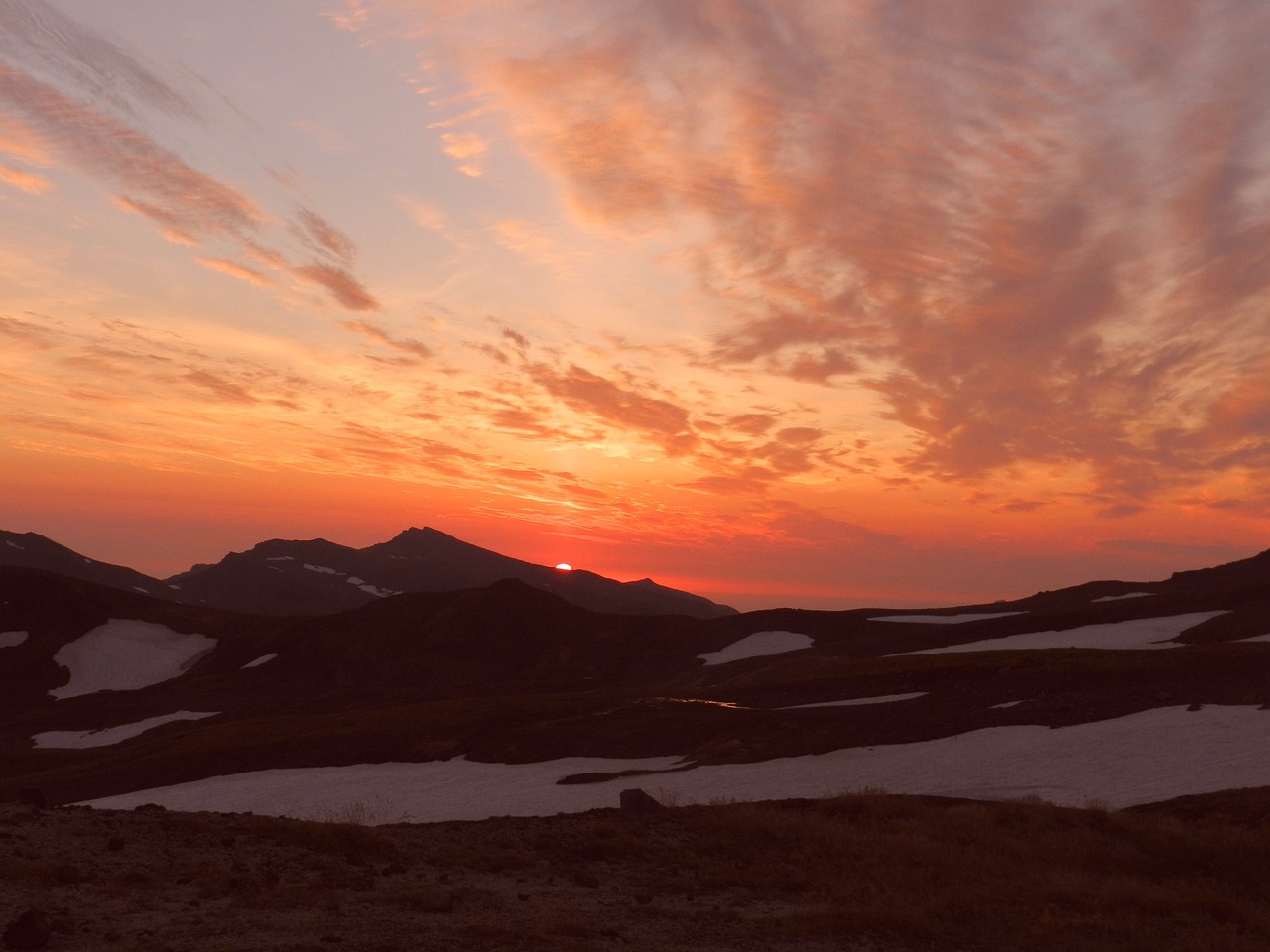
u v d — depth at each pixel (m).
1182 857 20.92
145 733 93.94
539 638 131.50
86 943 10.43
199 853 15.18
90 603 138.62
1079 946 14.17
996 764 38.34
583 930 13.05
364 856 16.53
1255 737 37.28
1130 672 55.47
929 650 93.00
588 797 40.41
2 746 90.62
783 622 123.88
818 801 26.62
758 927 14.45
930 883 18.09
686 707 61.75
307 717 75.12
